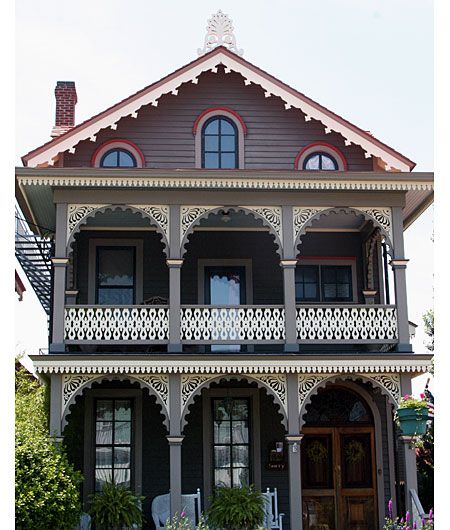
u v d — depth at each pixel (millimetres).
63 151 15867
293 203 15500
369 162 17250
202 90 17281
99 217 16938
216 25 17078
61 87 19297
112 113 16141
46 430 15539
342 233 18312
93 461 16578
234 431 17141
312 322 15398
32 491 12484
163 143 16969
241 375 14789
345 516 17109
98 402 16891
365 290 17844
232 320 15234
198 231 17844
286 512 16859
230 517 14508
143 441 16766
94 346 16406
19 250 17703
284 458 17031
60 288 14852
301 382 14898
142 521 15461
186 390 14672
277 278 17812
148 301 16547
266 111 17328
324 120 16531
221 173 15141
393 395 14984
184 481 16781
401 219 15672
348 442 17469
